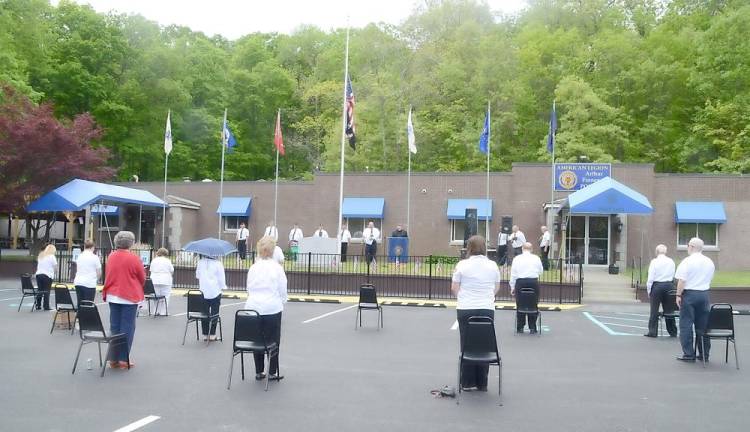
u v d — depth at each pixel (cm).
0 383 912
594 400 866
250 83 5772
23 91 3509
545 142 4003
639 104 4425
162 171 5078
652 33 4584
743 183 3206
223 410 788
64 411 773
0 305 1858
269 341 927
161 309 1764
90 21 4544
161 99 4878
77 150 2852
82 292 1357
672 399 877
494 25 5094
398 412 792
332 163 4522
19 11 3972
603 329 1598
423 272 2406
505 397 877
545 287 2247
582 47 4647
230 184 3762
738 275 2766
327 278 2392
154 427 714
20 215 2986
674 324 1464
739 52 3991
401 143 4312
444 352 1223
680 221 3172
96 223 3728
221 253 1251
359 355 1179
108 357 1014
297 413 780
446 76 4484
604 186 2383
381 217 3453
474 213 2755
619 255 3091
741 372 1064
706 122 4134
